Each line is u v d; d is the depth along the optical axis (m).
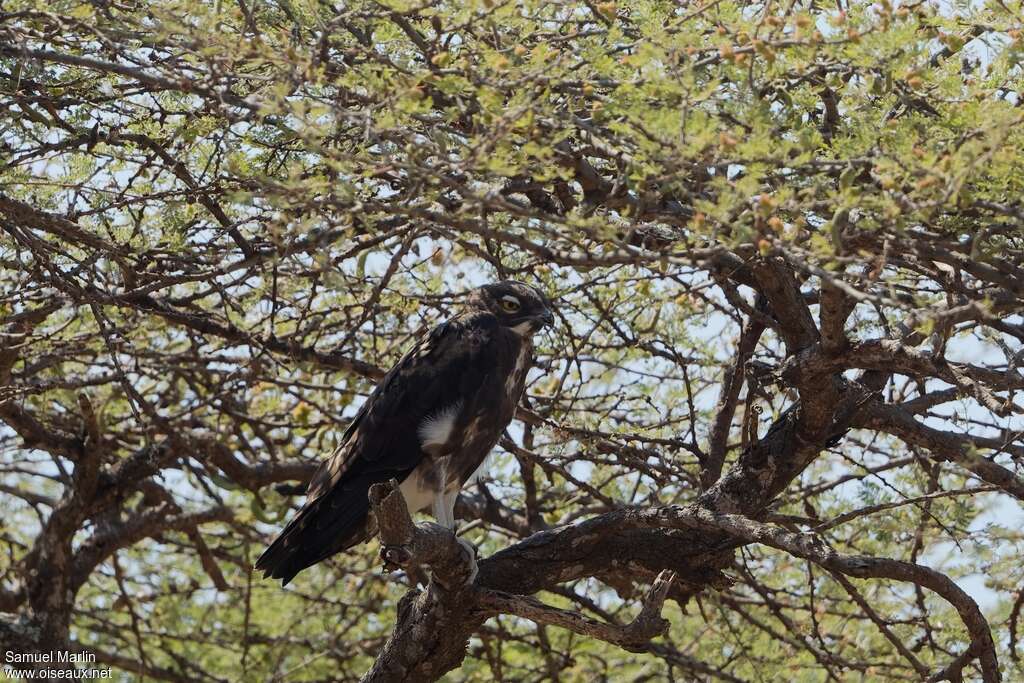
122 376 10.44
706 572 11.12
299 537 11.01
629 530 11.05
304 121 7.34
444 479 11.52
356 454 11.26
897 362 9.54
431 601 10.16
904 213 7.32
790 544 9.43
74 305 11.28
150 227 11.30
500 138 7.50
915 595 13.62
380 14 8.70
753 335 12.32
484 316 11.77
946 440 10.77
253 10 9.02
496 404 11.66
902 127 7.77
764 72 8.12
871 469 12.34
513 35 9.33
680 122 7.13
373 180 9.36
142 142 10.20
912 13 8.61
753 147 7.10
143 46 9.27
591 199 9.45
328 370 13.36
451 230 10.34
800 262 7.00
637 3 8.87
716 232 7.32
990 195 8.05
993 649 9.57
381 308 12.66
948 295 8.91
